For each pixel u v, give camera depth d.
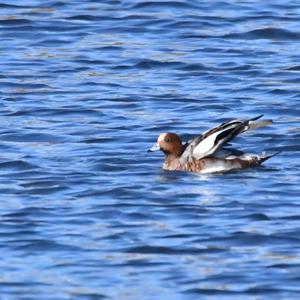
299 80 24.69
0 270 14.97
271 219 16.67
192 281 14.62
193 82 24.75
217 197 17.58
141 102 23.33
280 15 29.17
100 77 25.12
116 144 20.59
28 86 24.44
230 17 29.03
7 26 28.50
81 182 18.39
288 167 19.14
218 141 18.84
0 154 19.98
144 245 15.70
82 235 16.09
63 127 21.70
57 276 14.78
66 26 28.52
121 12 29.44
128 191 17.86
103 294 14.27
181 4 29.83
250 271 14.90
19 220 16.66
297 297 14.16
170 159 19.03
